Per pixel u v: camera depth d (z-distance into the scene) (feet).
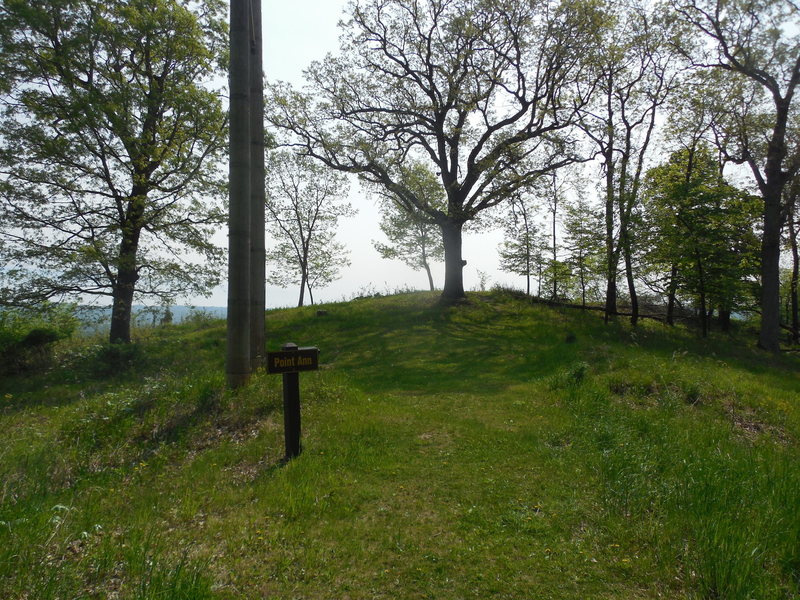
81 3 47.75
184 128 54.85
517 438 20.70
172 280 53.72
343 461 18.24
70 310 49.08
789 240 69.77
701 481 15.44
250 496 15.56
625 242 55.21
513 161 58.18
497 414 24.67
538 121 59.16
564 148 59.21
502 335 49.19
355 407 25.49
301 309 66.08
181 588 9.72
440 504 14.80
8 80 45.60
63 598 9.41
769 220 55.47
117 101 47.39
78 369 41.63
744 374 37.60
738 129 58.59
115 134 48.24
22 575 10.02
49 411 28.78
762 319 56.34
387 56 61.87
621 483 15.25
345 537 12.85
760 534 12.46
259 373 30.35
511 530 13.16
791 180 55.57
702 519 12.98
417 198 63.31
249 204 28.63
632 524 13.24
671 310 64.08
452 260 64.13
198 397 24.98
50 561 10.87
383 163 62.95
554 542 12.50
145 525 13.52
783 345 66.44
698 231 56.18
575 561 11.62
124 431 21.85
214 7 57.72
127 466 18.92
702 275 58.13
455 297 63.67
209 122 54.24
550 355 39.40
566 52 55.16
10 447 18.79
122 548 11.77
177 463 19.34
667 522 13.08
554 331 50.72
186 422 23.03
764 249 55.98
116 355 43.19
